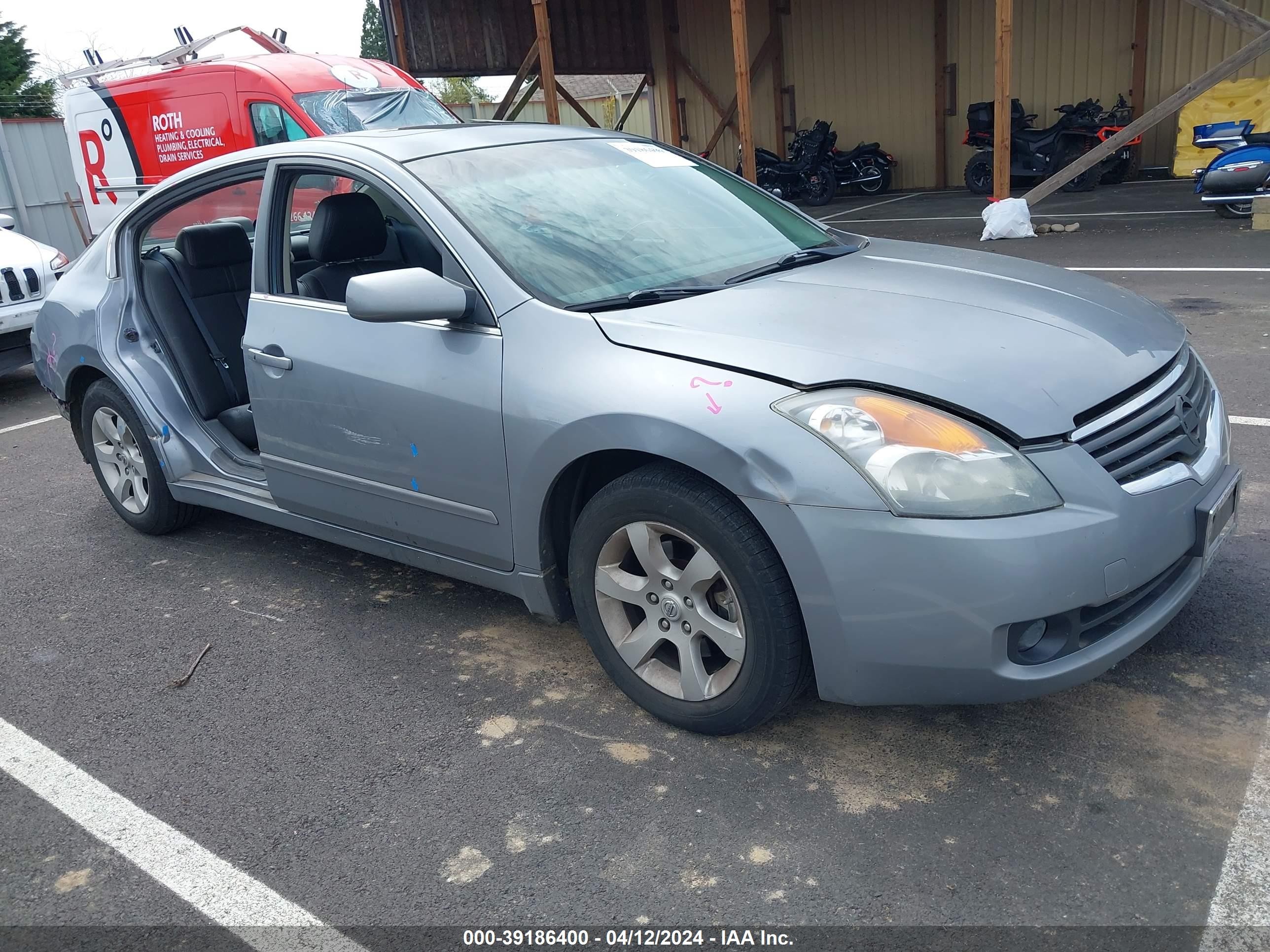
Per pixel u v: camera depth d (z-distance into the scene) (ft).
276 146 11.31
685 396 7.58
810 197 56.49
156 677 10.29
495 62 55.62
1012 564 6.73
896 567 6.91
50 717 9.68
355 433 9.97
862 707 8.43
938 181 57.72
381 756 8.61
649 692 8.63
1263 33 30.17
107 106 34.27
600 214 10.08
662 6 63.31
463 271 9.15
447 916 6.76
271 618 11.40
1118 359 7.91
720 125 62.03
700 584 7.93
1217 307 21.84
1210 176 33.47
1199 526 7.64
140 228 13.03
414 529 9.96
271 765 8.61
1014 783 7.57
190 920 6.95
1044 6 51.70
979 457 6.89
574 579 8.83
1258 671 8.66
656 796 7.77
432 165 10.03
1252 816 7.00
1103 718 8.24
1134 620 7.55
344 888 7.10
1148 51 49.24
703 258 9.84
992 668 6.96
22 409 23.02
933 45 55.62
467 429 8.95
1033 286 9.32
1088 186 46.80
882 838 7.12
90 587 12.64
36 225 52.85
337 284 10.75
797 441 7.14
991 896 6.50
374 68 32.63
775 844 7.15
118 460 13.89
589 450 8.06
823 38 59.16
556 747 8.52
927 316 8.30
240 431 13.05
